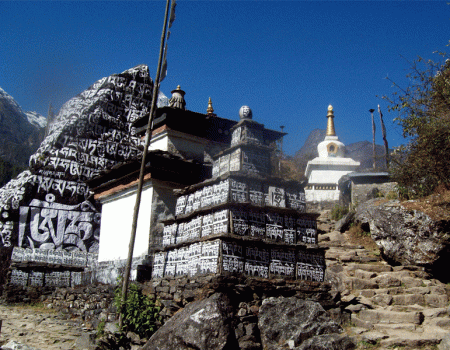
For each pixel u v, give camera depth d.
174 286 11.35
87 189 22.58
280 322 9.95
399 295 12.61
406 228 15.27
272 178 11.62
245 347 9.66
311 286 11.16
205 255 10.75
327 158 37.88
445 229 14.40
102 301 13.92
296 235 11.50
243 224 10.83
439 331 10.17
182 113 16.83
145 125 18.06
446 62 18.06
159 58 12.45
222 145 18.08
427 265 14.50
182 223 12.48
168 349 9.28
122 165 15.77
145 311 11.15
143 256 13.72
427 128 16.83
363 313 11.58
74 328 13.17
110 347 10.73
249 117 12.36
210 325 9.09
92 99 24.17
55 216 21.55
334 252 17.09
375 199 20.39
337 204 27.30
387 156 23.23
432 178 17.02
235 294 10.26
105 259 16.67
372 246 18.44
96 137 23.55
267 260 10.93
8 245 20.19
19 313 16.25
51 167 22.03
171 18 12.49
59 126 23.36
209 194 11.79
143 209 15.12
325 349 9.23
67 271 20.28
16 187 21.62
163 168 14.91
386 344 9.61
